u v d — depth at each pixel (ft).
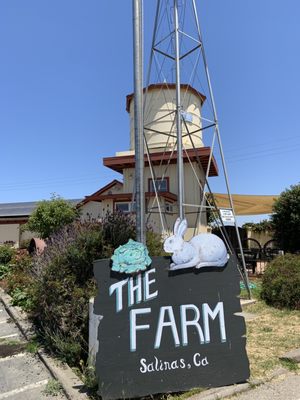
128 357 13.15
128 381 12.95
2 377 16.33
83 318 17.20
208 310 14.17
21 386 15.24
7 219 95.76
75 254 18.70
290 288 28.22
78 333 17.17
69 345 16.93
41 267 21.16
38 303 20.66
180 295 14.05
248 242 72.74
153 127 59.11
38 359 18.19
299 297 27.71
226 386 13.73
